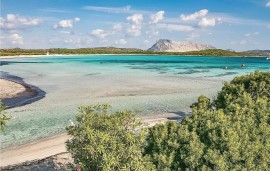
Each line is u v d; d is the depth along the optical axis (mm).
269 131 14336
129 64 152750
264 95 21969
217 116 15047
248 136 13820
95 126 13930
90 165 13352
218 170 12289
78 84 68500
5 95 54188
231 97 20875
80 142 13930
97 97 51719
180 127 14656
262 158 12961
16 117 37594
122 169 12844
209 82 72750
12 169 22562
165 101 48562
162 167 13383
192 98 51375
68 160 24031
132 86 64812
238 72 104188
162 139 14297
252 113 16375
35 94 55250
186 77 84625
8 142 28500
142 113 40562
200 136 14102
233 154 12586
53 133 31203
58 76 87375
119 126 13656
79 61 183875
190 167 12961
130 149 13250
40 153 25812
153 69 116875
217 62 182250
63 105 45188
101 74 93375
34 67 126812
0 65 140000
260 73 24312
